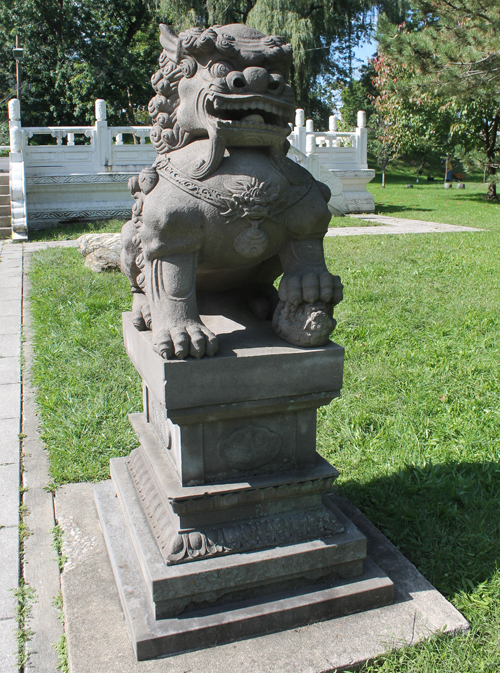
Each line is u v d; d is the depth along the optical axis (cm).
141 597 198
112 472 263
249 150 188
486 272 745
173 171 184
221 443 194
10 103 1161
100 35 2352
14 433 352
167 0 2052
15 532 259
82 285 661
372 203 1565
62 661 193
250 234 182
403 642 190
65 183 1199
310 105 2633
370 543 238
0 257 892
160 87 196
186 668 180
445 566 230
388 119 2248
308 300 187
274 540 201
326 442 333
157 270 184
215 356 179
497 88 1364
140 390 397
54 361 452
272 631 195
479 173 3788
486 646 190
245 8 2261
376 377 414
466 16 1312
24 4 2206
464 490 281
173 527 198
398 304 602
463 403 380
